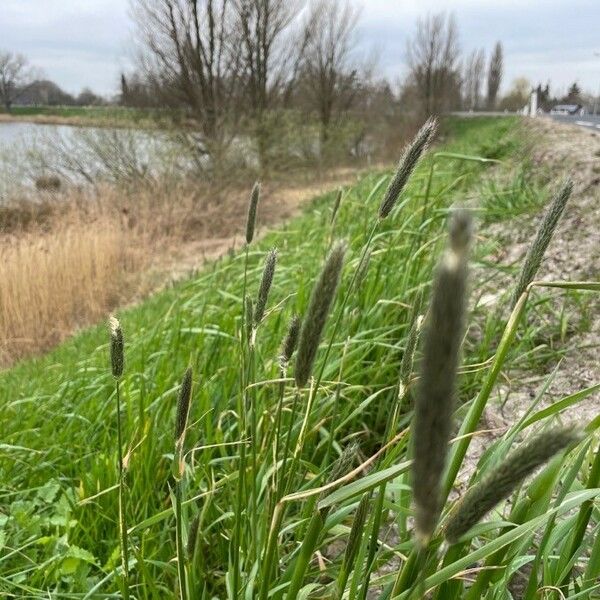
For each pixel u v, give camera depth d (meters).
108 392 3.38
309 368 1.00
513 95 67.44
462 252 0.53
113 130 17.50
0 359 8.30
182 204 16.48
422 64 37.28
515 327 1.13
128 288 10.66
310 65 28.27
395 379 3.27
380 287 3.74
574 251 4.90
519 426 1.38
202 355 3.35
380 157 31.11
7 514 2.48
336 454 2.89
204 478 2.54
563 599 1.37
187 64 20.27
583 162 7.66
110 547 2.25
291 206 19.61
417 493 0.58
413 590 1.04
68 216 14.51
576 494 1.25
